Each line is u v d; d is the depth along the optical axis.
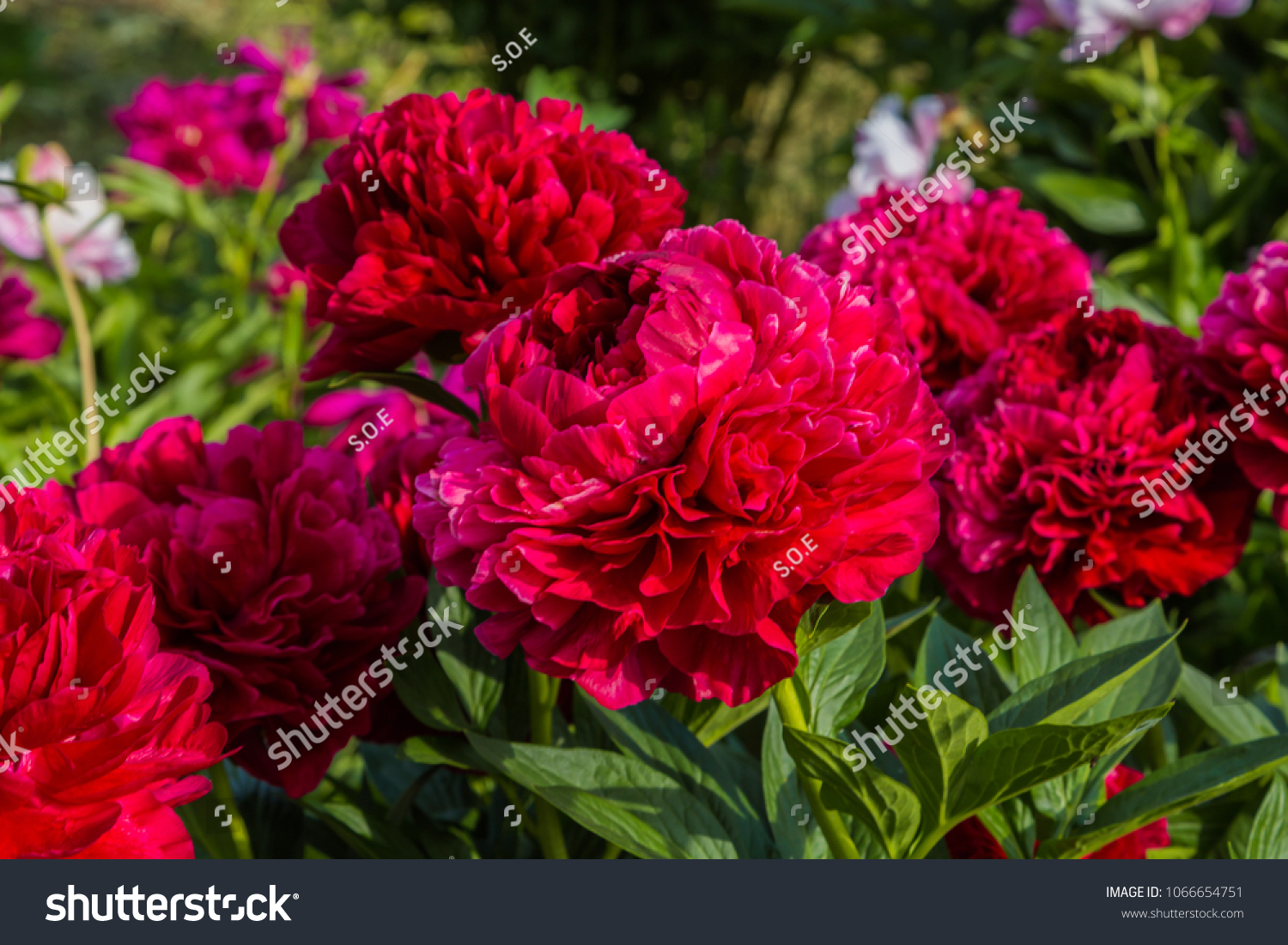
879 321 0.81
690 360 0.72
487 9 4.60
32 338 2.02
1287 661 1.22
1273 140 2.37
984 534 1.18
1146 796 0.88
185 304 3.19
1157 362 1.18
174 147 2.67
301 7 5.36
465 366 0.79
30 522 0.80
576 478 0.71
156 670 0.77
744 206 4.00
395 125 1.01
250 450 1.06
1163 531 1.14
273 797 1.14
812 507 0.73
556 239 0.97
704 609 0.72
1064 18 2.16
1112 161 2.69
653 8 4.53
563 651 0.74
